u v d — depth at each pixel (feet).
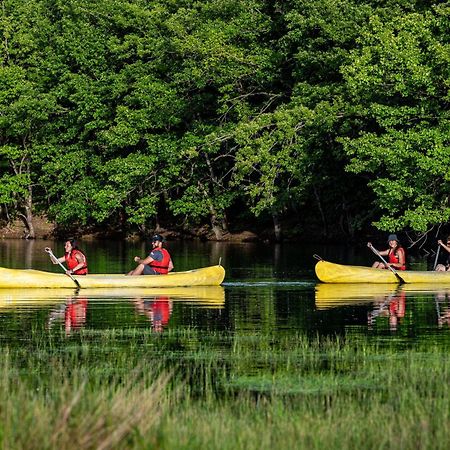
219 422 96.48
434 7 321.93
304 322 170.09
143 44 480.23
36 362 131.23
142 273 235.61
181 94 474.90
